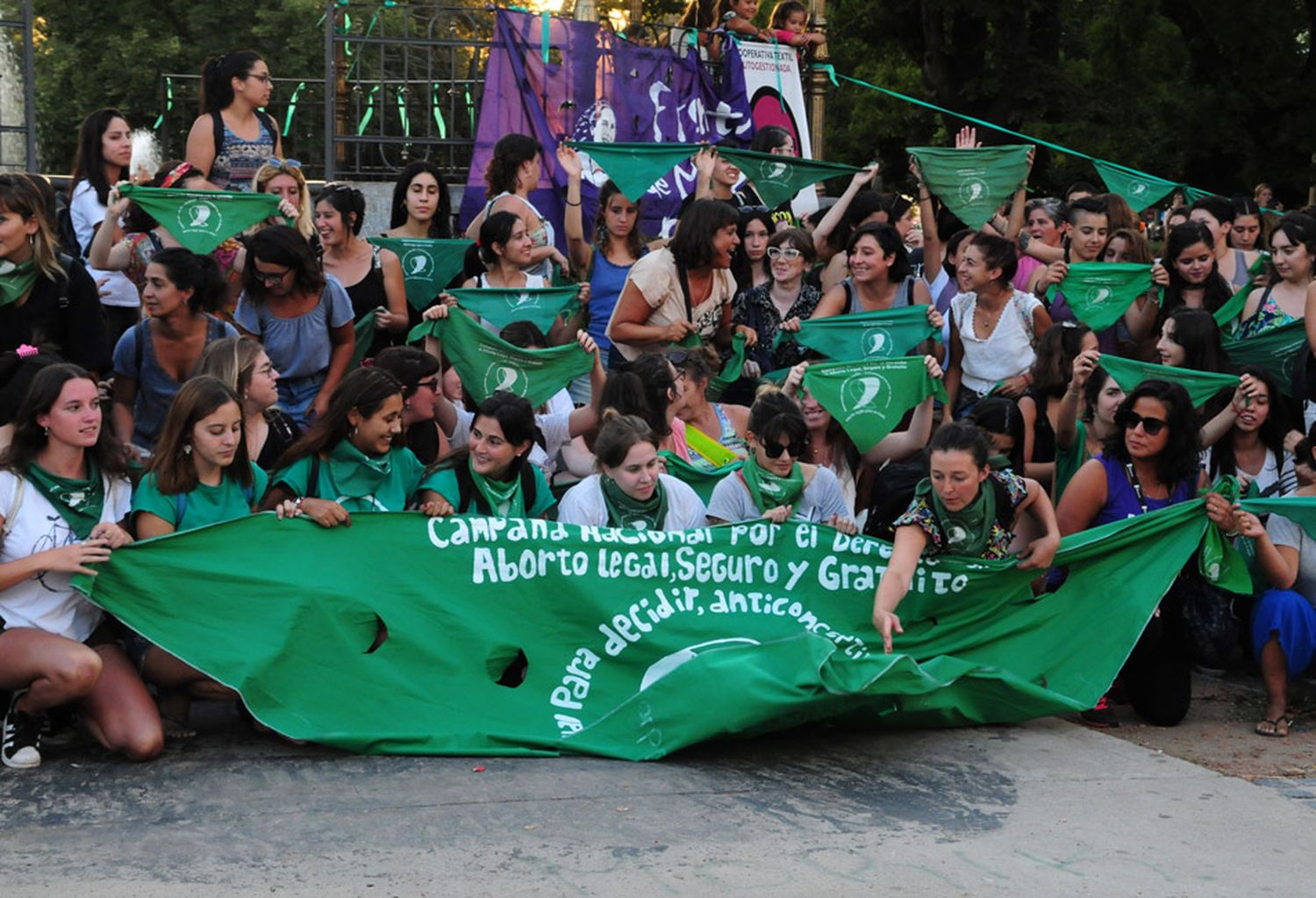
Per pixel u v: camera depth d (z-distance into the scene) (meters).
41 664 5.14
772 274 8.34
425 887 4.28
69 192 8.49
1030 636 6.31
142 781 5.12
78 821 4.72
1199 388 6.98
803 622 6.13
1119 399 6.92
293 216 7.19
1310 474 6.55
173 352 6.44
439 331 7.14
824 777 5.40
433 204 8.55
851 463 7.09
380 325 7.66
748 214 8.47
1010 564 6.16
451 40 10.95
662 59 10.73
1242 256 9.53
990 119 22.31
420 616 5.76
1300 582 6.54
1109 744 5.98
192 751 5.48
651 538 6.03
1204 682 7.18
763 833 4.79
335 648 5.62
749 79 11.19
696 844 4.67
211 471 5.66
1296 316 8.13
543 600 5.92
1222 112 21.72
